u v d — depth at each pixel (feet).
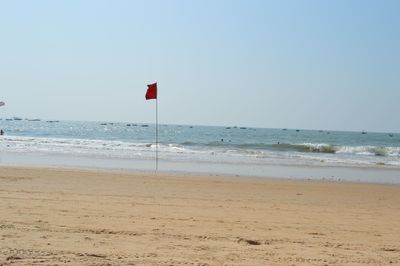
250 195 50.08
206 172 78.84
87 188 49.47
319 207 43.65
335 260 24.43
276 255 24.98
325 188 59.52
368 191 58.23
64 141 176.35
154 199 43.57
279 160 112.68
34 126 473.26
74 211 35.24
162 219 33.71
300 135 392.68
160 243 26.48
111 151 126.52
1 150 118.32
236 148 162.20
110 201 40.96
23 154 107.45
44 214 33.55
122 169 78.02
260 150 153.17
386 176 82.23
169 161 99.45
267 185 59.93
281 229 32.32
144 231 29.40
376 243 29.17
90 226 30.09
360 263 24.03
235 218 35.65
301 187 59.47
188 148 154.51
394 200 51.11
